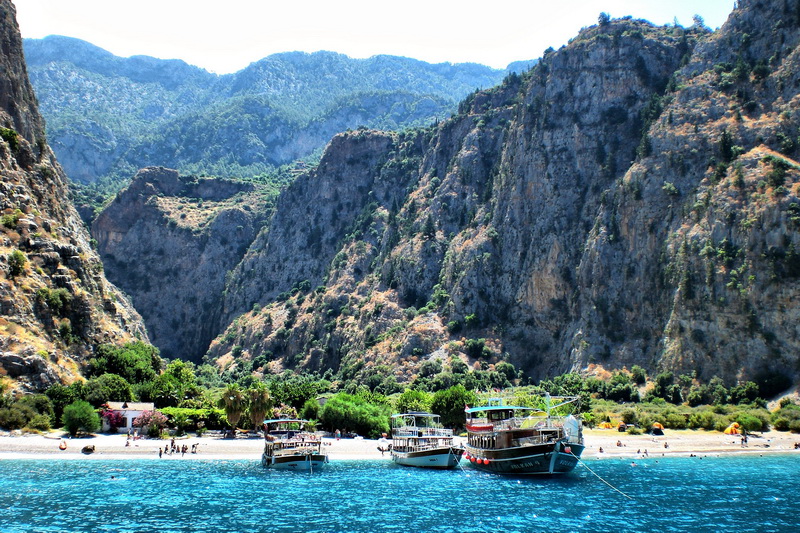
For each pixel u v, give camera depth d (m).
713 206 199.50
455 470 115.81
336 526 77.75
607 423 166.38
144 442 132.00
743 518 82.88
